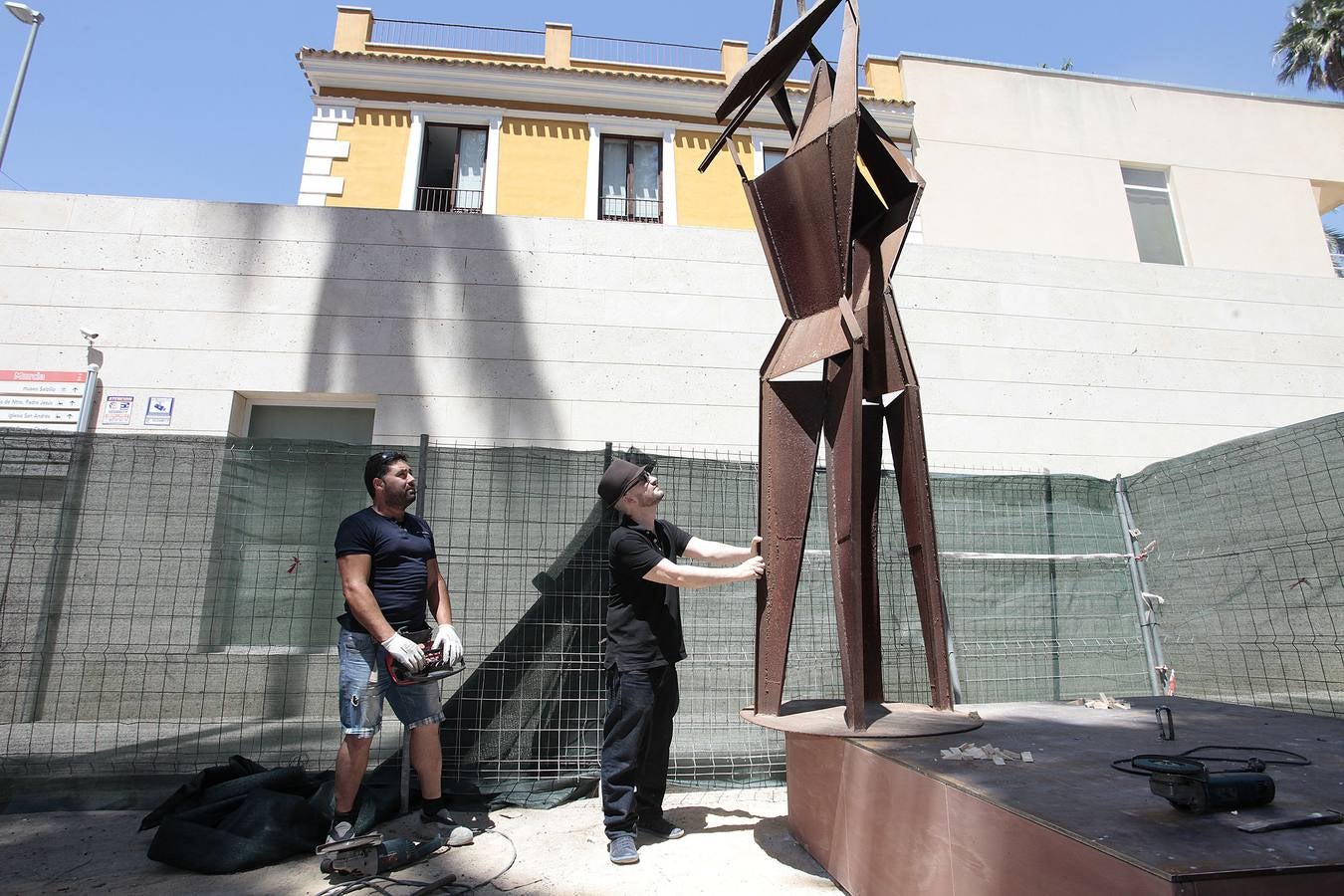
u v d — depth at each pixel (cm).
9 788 372
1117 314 740
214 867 278
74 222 629
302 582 479
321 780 350
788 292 310
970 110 1106
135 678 445
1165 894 125
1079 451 703
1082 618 521
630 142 1127
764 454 301
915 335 704
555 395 650
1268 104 1178
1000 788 184
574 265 677
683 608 467
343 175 1031
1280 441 452
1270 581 462
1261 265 1105
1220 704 346
